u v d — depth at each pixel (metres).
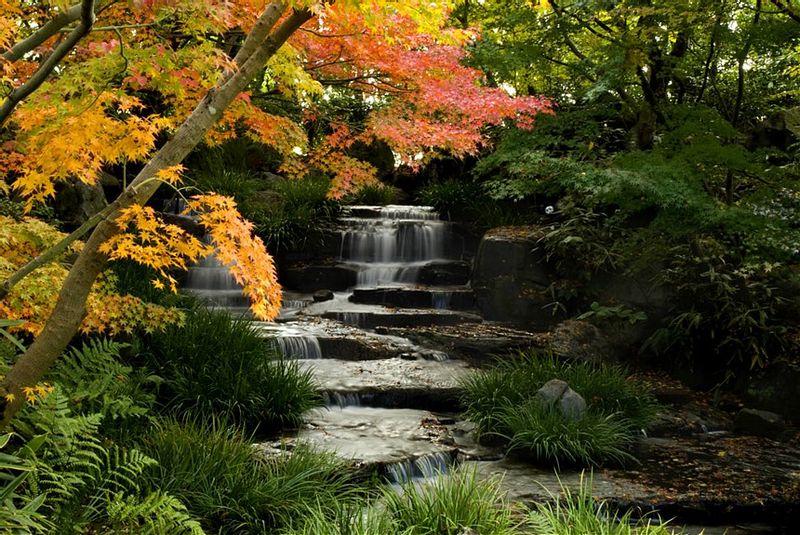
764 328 8.80
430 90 6.97
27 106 3.42
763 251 8.55
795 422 8.15
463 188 14.05
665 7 9.21
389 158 18.14
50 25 3.00
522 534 4.04
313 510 4.25
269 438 6.16
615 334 10.05
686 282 9.88
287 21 2.99
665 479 6.00
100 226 2.83
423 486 4.53
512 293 10.99
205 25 3.56
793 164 9.30
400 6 3.68
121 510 3.72
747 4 9.47
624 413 7.50
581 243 10.76
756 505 5.52
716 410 8.41
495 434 6.78
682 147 8.98
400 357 9.04
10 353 4.20
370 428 6.71
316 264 12.66
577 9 9.80
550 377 7.81
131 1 3.07
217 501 4.34
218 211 3.00
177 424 5.17
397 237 13.21
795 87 12.31
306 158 12.05
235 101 5.77
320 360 8.67
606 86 9.91
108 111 4.60
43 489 3.79
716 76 12.59
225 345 7.06
